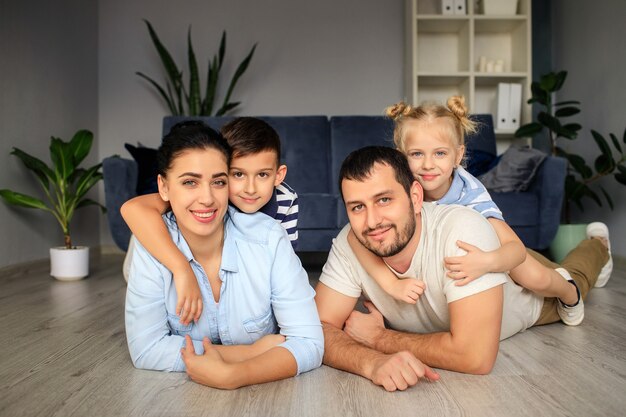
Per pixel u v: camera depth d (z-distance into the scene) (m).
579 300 1.80
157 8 5.05
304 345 1.29
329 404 1.11
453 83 4.92
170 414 1.07
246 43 5.03
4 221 3.34
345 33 5.05
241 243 1.29
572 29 4.57
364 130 3.96
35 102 3.80
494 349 1.25
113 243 5.05
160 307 1.29
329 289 1.50
